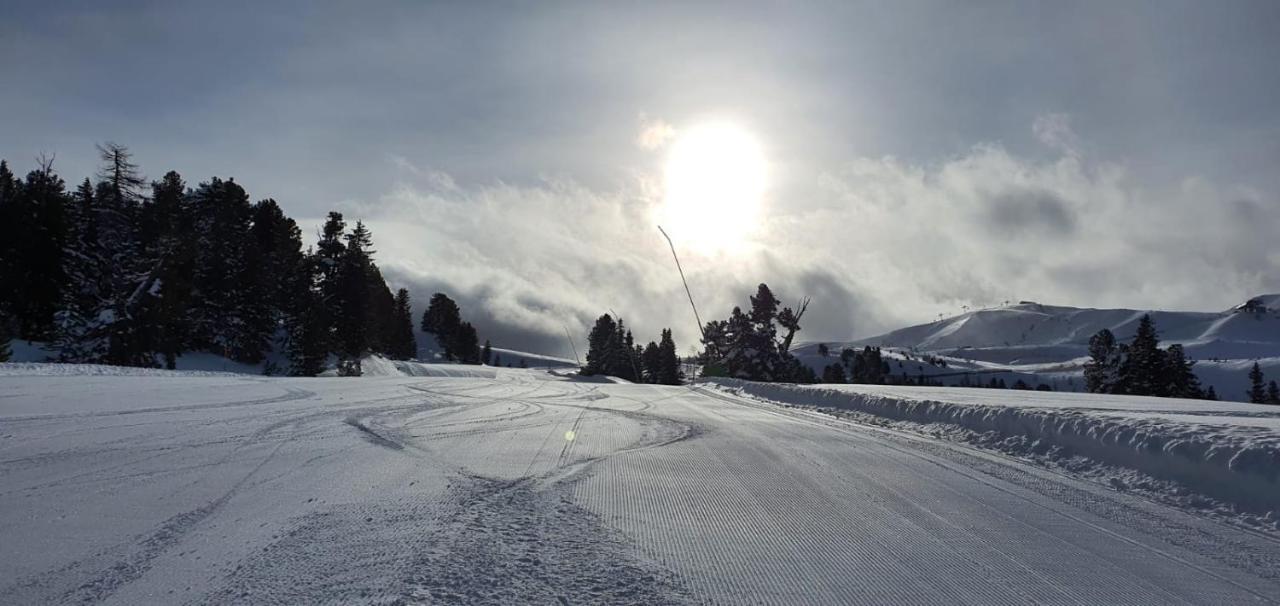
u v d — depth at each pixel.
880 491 7.61
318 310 62.62
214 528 5.32
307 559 4.62
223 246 60.03
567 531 5.54
